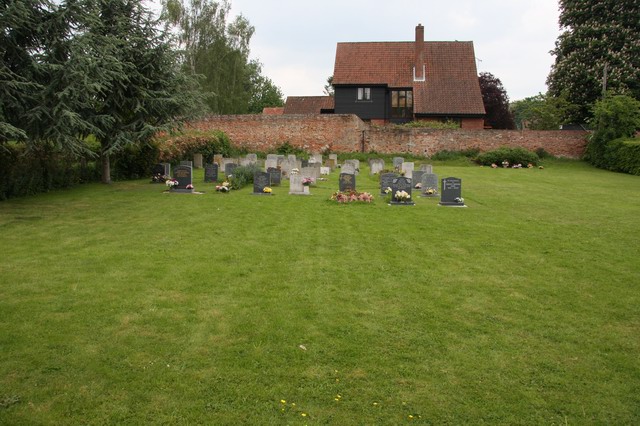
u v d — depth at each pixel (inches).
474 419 172.1
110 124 681.6
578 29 1475.1
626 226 499.2
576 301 283.9
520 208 610.2
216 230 450.9
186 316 250.1
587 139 1401.3
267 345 221.0
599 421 171.5
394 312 262.4
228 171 891.4
